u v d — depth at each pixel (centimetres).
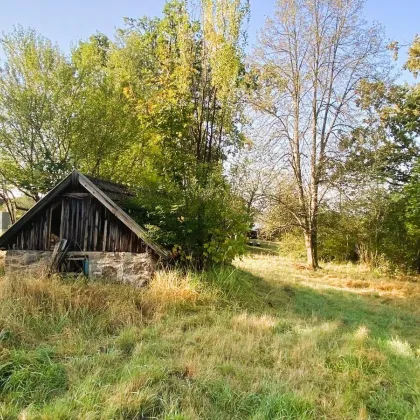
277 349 584
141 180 1135
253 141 1914
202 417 392
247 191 1738
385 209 1875
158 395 422
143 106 1345
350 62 1867
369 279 1639
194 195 962
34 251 959
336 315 911
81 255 936
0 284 707
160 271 902
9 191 1501
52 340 557
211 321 715
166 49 1331
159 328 642
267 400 420
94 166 1440
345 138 1898
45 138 1362
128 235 924
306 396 437
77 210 954
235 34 1199
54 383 438
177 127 1185
